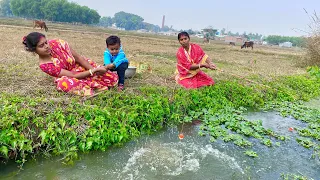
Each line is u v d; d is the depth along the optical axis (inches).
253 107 261.7
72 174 141.0
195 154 167.9
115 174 143.3
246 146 181.6
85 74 208.8
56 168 145.1
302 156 173.3
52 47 199.6
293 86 332.2
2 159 147.9
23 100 179.9
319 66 544.1
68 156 154.1
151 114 197.8
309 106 275.9
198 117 224.4
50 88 214.7
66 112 171.5
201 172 149.7
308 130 209.8
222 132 196.9
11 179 134.6
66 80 201.8
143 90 233.6
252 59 707.4
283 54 1051.3
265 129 209.9
